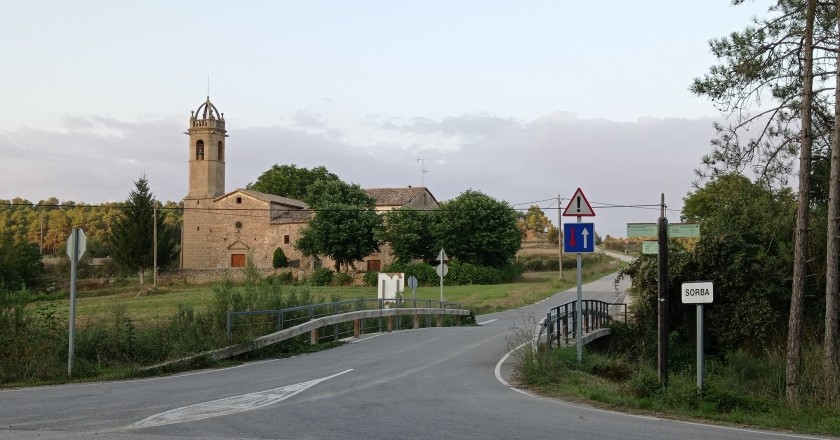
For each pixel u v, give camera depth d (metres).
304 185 110.06
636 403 12.62
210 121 86.06
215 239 84.81
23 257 66.12
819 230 23.58
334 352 21.31
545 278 82.25
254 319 20.62
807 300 24.78
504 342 23.83
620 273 30.48
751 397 13.03
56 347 16.09
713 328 26.58
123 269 80.88
